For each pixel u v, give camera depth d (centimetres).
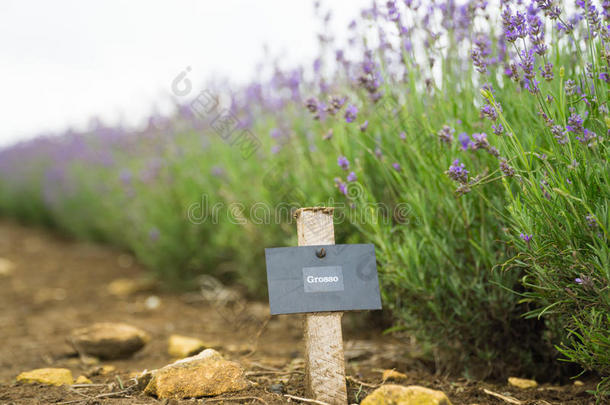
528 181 99
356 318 159
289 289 99
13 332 170
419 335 126
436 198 120
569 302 101
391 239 129
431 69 121
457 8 129
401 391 97
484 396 113
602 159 97
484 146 100
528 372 124
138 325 175
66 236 362
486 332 121
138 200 236
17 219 427
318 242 103
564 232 96
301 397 104
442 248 117
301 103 161
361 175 125
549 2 100
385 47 134
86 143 308
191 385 107
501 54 121
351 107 121
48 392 114
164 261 227
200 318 185
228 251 212
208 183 204
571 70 117
